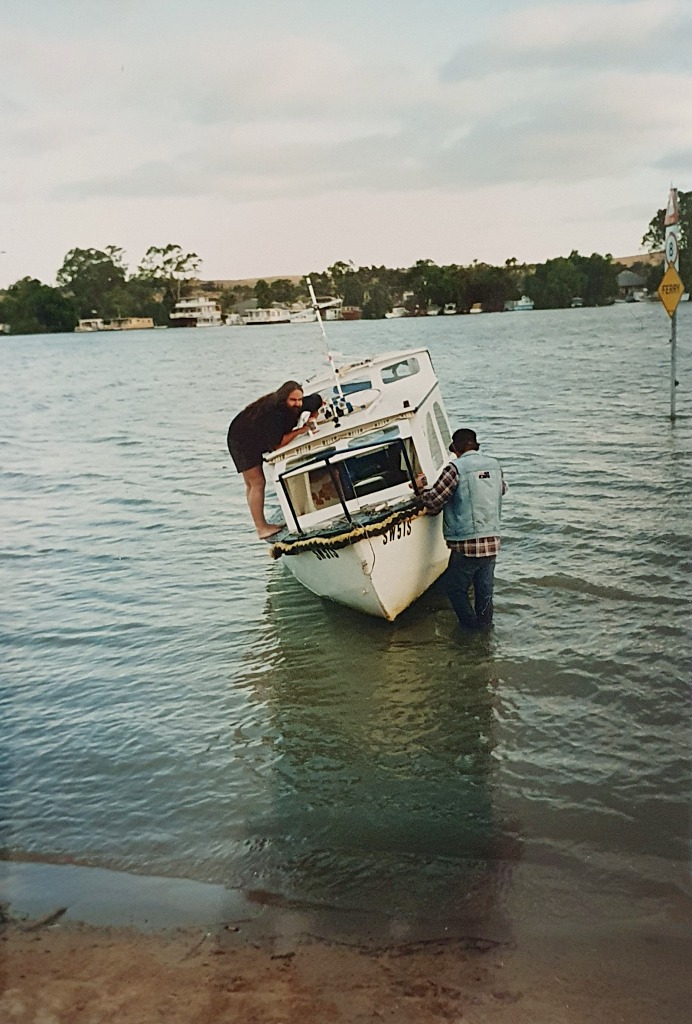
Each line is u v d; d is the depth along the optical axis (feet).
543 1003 13.58
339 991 14.07
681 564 33.37
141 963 14.98
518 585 32.24
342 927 15.71
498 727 22.45
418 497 29.71
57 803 20.17
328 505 29.60
